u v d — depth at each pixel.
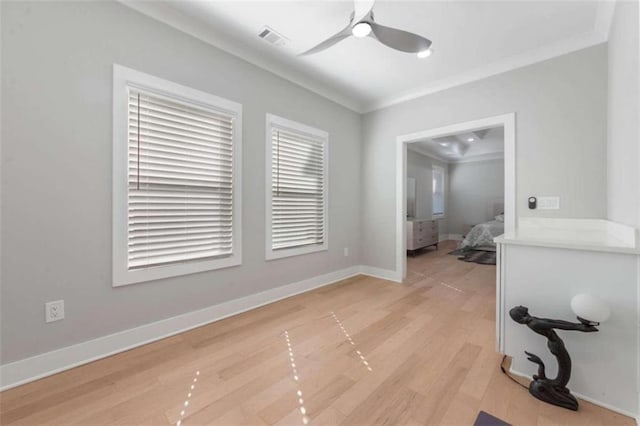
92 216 1.78
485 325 2.31
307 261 3.32
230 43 2.46
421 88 3.40
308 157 3.34
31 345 1.57
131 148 1.95
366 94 3.64
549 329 1.38
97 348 1.80
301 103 3.20
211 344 1.99
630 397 1.29
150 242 2.05
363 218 4.11
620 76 1.78
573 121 2.41
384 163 3.85
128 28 1.92
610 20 2.06
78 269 1.73
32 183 1.58
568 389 1.39
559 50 2.46
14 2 1.52
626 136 1.61
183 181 2.22
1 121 1.49
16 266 1.53
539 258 1.53
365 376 1.61
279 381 1.56
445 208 8.43
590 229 2.32
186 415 1.30
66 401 1.40
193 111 2.27
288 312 2.61
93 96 1.78
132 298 1.95
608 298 1.34
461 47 2.53
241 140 2.60
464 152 7.79
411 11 2.06
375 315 2.53
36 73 1.58
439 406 1.36
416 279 3.82
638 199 1.34
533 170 2.61
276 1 1.99
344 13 2.11
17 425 1.24
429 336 2.11
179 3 2.01
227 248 2.51
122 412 1.32
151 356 1.83
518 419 1.27
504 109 2.78
